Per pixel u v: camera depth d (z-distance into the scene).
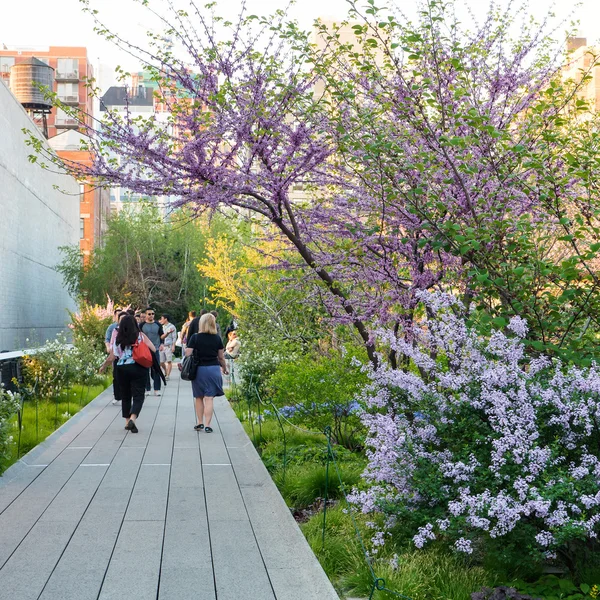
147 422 13.30
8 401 10.25
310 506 7.91
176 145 7.48
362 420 6.50
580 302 6.36
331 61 7.37
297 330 12.95
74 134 56.78
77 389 17.62
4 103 27.62
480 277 6.21
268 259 13.72
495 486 5.38
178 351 34.78
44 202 37.97
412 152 7.41
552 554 5.13
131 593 4.80
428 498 5.83
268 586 4.99
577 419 5.41
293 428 11.76
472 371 5.96
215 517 6.70
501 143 6.89
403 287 7.95
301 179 7.95
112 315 27.69
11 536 6.02
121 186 7.64
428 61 7.39
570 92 7.82
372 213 7.87
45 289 38.50
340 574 5.78
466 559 5.62
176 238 47.06
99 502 7.19
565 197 6.73
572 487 5.13
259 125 7.36
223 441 11.21
